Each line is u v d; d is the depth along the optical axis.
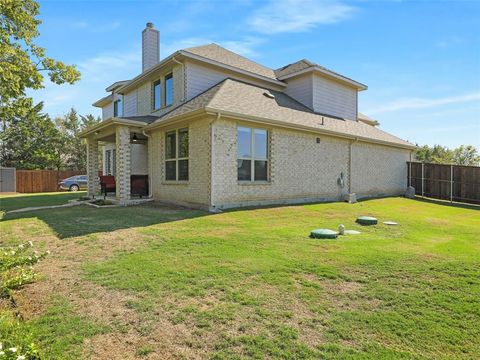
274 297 3.55
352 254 5.14
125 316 3.14
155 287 3.81
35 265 4.66
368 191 15.95
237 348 2.60
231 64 14.50
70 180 24.09
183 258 4.91
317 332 2.84
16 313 3.21
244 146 10.80
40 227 7.49
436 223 9.00
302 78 16.16
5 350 2.26
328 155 13.81
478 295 3.59
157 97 14.87
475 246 5.96
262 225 7.71
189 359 2.46
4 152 29.36
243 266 4.53
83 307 3.34
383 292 3.69
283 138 11.96
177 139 11.43
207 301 3.45
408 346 2.63
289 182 12.18
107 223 7.74
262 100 12.97
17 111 13.82
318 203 12.52
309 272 4.32
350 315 3.14
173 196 11.59
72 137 34.81
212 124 9.87
